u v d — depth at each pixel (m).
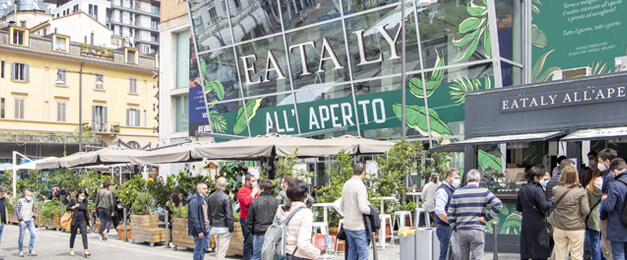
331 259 11.99
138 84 52.94
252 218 9.28
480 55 18.14
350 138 16.08
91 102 49.56
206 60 27.53
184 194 16.23
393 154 14.66
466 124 12.87
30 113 45.84
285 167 13.35
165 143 34.25
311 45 22.92
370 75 21.14
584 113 11.15
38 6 71.44
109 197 16.69
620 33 16.02
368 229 8.85
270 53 24.48
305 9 22.97
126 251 14.15
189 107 32.12
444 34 19.05
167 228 14.88
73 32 62.09
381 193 14.44
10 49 44.53
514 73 18.31
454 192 8.48
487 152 12.53
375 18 20.77
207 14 27.12
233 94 26.45
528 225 9.05
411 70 19.97
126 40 68.81
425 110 19.66
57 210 20.09
